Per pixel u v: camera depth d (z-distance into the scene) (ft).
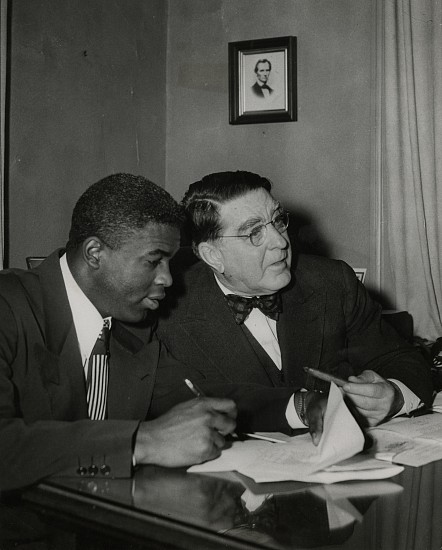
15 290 4.88
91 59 10.80
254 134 12.19
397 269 10.81
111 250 4.72
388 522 3.27
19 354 4.74
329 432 4.08
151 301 4.99
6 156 9.11
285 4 11.88
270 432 4.97
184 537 3.17
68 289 4.96
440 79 10.38
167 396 5.36
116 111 11.43
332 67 11.56
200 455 4.03
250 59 12.00
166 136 12.87
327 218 11.68
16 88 9.33
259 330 6.23
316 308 6.35
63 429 4.01
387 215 11.04
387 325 6.84
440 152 10.44
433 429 4.86
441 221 10.52
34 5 9.61
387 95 10.76
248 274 5.82
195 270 6.40
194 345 6.11
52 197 10.00
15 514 3.59
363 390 5.02
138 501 3.54
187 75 12.68
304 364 6.19
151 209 4.71
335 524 3.25
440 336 10.48
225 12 12.35
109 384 5.12
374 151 11.07
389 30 10.71
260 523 3.27
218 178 5.89
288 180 11.96
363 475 3.88
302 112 11.80
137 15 11.96
